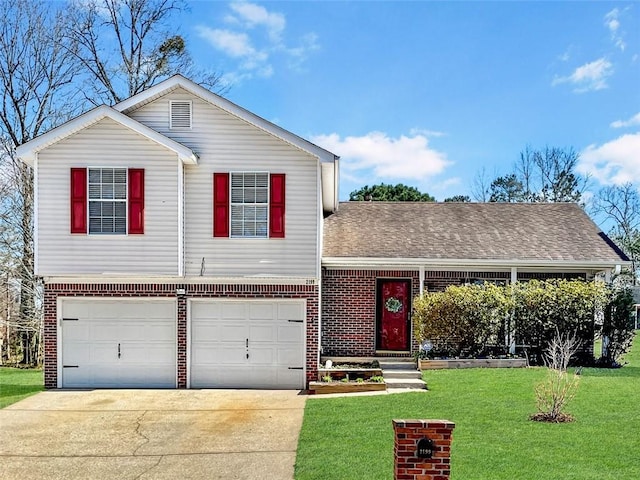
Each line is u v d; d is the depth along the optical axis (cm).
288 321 1594
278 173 1575
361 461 903
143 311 1588
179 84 1563
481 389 1384
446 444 666
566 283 1762
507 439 984
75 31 2730
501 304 1709
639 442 966
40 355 2798
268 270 1571
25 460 980
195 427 1173
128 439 1095
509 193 5022
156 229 1526
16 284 2736
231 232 1574
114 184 1525
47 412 1309
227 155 1577
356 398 1388
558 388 1134
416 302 1766
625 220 4578
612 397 1281
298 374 1586
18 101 2662
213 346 1591
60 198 1520
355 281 1883
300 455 956
